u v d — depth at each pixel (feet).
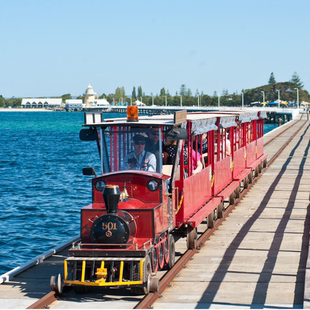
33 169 168.66
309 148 154.51
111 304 34.60
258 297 35.40
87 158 209.26
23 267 42.68
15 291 37.63
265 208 68.44
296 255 45.88
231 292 36.63
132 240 35.73
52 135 383.04
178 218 44.21
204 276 40.60
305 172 103.35
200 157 53.36
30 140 327.06
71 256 35.37
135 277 34.71
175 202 43.60
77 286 35.91
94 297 36.14
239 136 77.15
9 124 593.83
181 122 41.42
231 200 69.46
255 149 93.50
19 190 120.67
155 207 36.88
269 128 467.11
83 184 130.11
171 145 41.70
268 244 50.01
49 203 103.60
